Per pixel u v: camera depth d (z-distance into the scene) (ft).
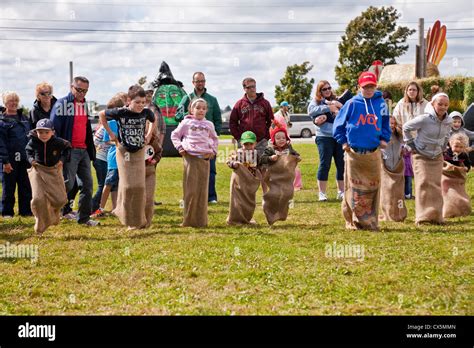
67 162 28.68
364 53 141.28
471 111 50.67
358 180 27.78
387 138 27.84
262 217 32.55
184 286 19.38
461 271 20.39
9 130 34.12
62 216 33.50
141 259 22.77
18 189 35.04
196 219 29.43
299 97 156.15
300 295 18.35
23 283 20.02
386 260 21.88
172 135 29.37
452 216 31.19
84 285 19.76
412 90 31.48
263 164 30.01
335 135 28.19
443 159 30.17
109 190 34.06
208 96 38.27
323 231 27.50
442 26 102.73
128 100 28.55
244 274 20.40
